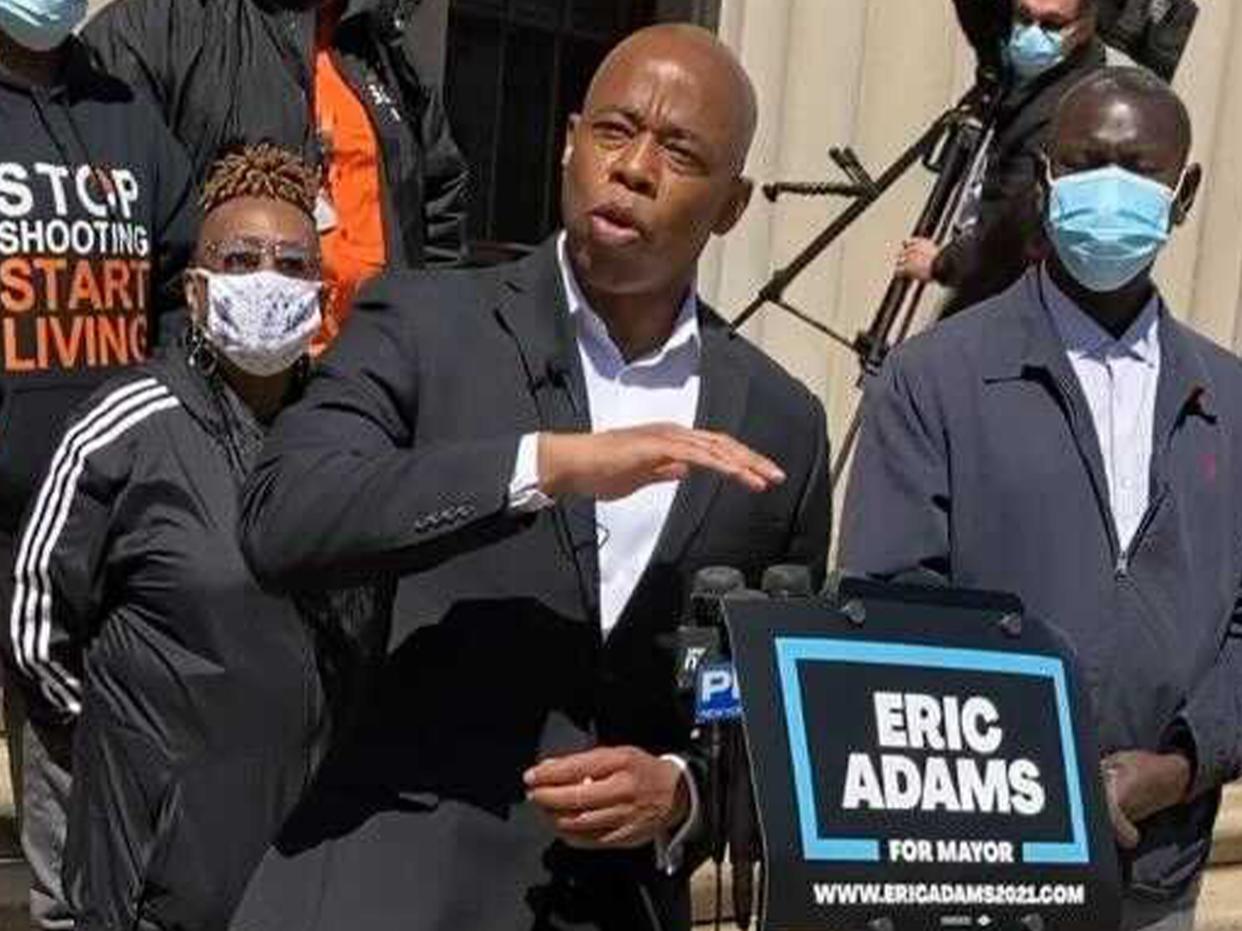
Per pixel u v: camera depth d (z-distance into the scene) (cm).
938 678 196
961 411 247
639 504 201
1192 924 264
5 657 276
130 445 263
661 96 192
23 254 292
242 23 346
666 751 203
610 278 195
